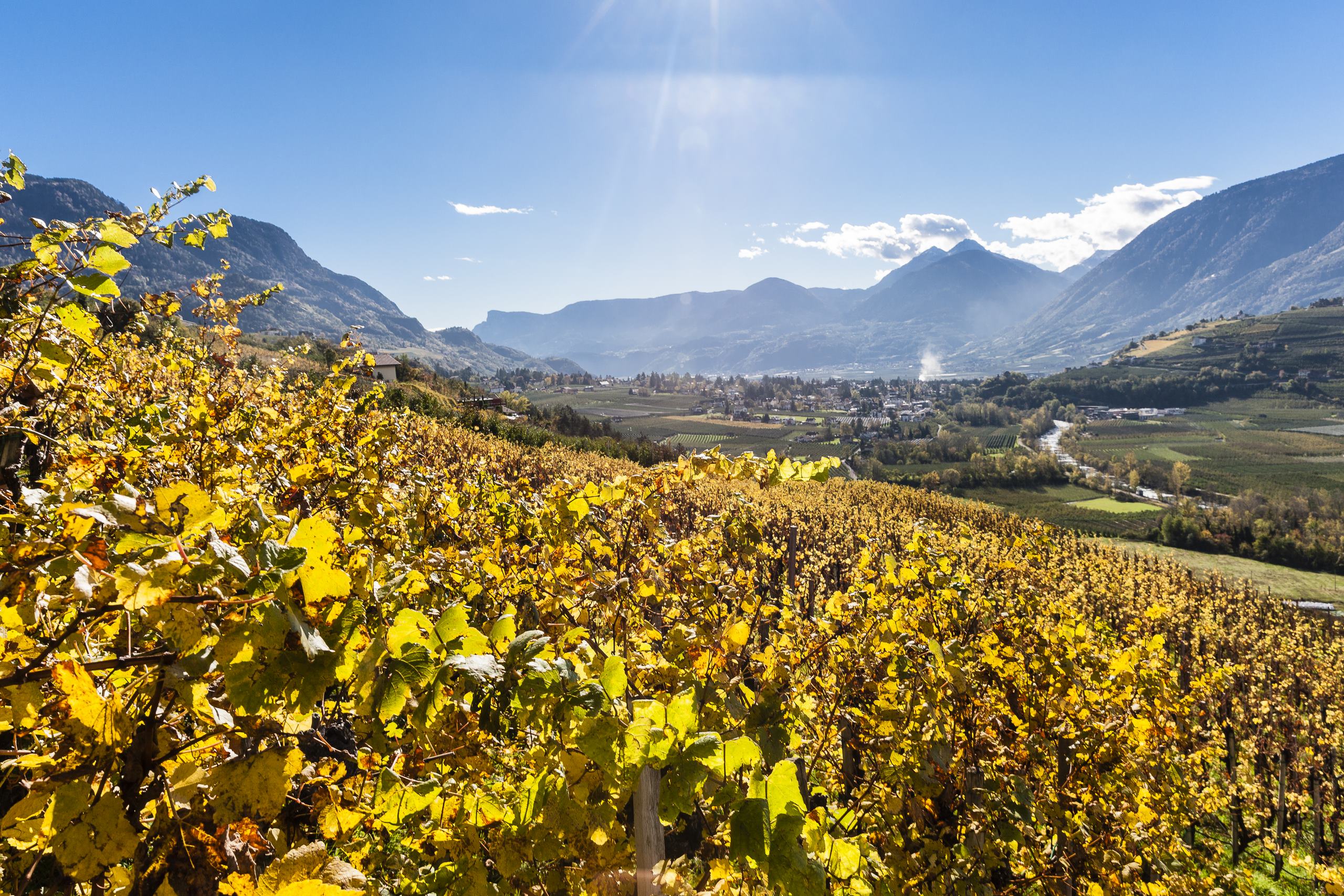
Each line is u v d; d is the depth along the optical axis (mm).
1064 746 4637
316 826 1681
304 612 1126
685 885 1469
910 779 3514
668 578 4109
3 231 1968
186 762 1183
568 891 1634
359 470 3377
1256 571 71062
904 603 4180
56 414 2699
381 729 1643
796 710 3752
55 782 1036
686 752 1468
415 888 1672
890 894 2500
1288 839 17422
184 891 1106
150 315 3969
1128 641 6398
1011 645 5023
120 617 1132
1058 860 4270
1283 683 19359
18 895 1021
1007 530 39875
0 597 1119
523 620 3209
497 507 4328
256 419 3924
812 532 22109
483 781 1869
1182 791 6238
